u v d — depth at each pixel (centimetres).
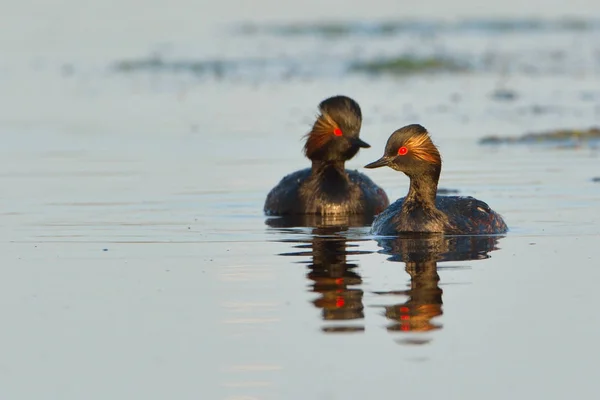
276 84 3309
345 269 1332
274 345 1062
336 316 1141
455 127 2561
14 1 5266
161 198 1867
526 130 2492
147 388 977
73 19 4791
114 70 3606
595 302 1170
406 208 1566
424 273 1303
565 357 1023
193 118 2772
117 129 2631
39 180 2038
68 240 1537
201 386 976
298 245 1491
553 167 2078
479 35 4359
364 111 2808
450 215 1547
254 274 1319
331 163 1808
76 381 995
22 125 2708
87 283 1291
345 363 1015
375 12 5059
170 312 1168
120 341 1087
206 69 3619
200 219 1700
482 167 2094
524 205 1739
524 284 1245
